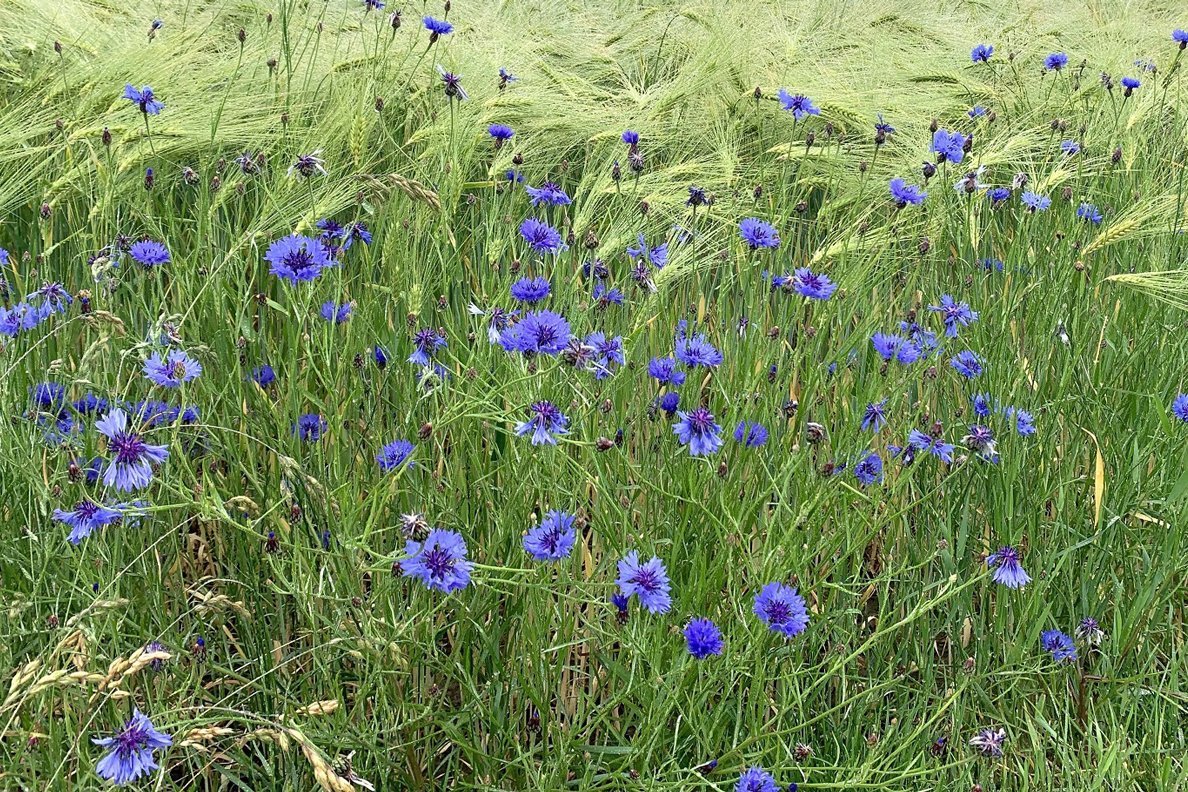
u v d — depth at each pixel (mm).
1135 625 1944
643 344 2092
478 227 2248
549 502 1930
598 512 1918
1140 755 1868
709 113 2521
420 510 1884
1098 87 2779
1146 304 2260
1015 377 2082
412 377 1952
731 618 1842
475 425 1935
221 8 2701
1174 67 2555
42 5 2393
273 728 1647
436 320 2123
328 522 1798
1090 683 1942
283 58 2449
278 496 1869
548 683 1820
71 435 1822
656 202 2242
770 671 1865
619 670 1839
